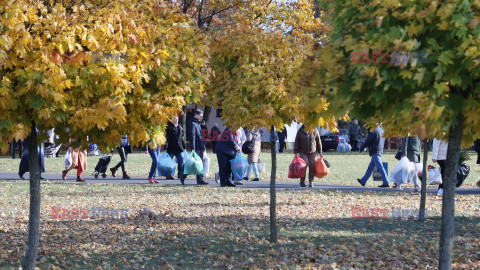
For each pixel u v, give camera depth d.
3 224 30.61
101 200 40.28
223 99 25.17
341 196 43.34
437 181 43.28
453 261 22.23
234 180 54.47
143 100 19.59
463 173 44.41
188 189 47.22
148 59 19.33
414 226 30.31
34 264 20.42
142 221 31.50
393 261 22.36
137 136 20.05
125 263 22.30
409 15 13.72
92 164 73.19
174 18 20.95
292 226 30.27
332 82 15.14
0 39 16.03
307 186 51.53
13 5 16.28
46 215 33.50
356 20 14.98
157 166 53.22
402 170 46.59
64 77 16.95
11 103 16.91
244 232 28.27
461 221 31.50
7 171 65.75
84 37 17.59
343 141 116.81
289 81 23.25
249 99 24.12
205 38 21.92
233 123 24.03
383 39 13.74
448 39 14.01
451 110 14.38
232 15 84.44
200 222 31.27
